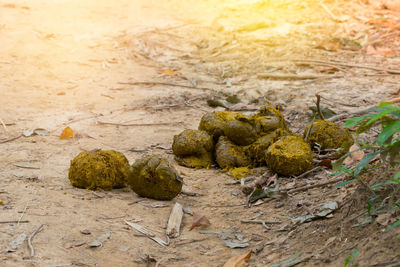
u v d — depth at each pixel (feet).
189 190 8.80
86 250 7.60
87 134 10.22
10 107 11.20
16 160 9.25
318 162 9.07
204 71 13.58
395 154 7.39
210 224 8.14
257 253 7.68
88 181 8.61
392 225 7.06
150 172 8.49
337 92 12.15
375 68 13.35
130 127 10.58
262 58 14.37
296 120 10.82
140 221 8.10
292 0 19.02
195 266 7.54
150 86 12.58
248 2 19.11
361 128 7.50
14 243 7.57
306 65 13.82
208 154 9.48
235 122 9.34
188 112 11.29
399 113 7.22
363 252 7.14
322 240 7.57
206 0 20.97
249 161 9.30
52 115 10.95
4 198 8.26
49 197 8.35
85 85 12.48
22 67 13.25
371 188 7.54
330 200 8.16
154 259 7.57
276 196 8.52
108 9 20.39
